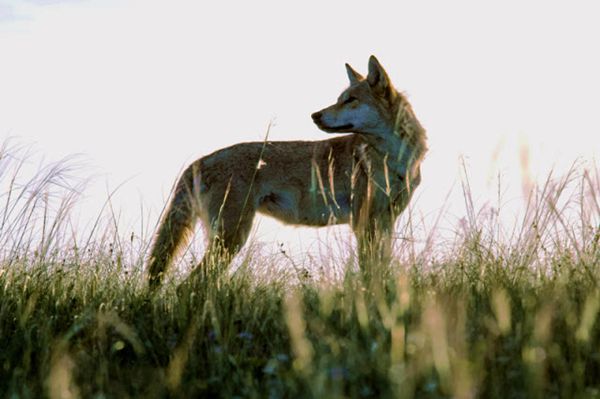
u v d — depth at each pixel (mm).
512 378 9305
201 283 14680
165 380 10273
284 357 10188
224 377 10266
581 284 12742
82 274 15453
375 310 11359
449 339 9883
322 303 11898
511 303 11961
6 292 14125
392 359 8875
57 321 13125
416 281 13281
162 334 12438
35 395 9891
